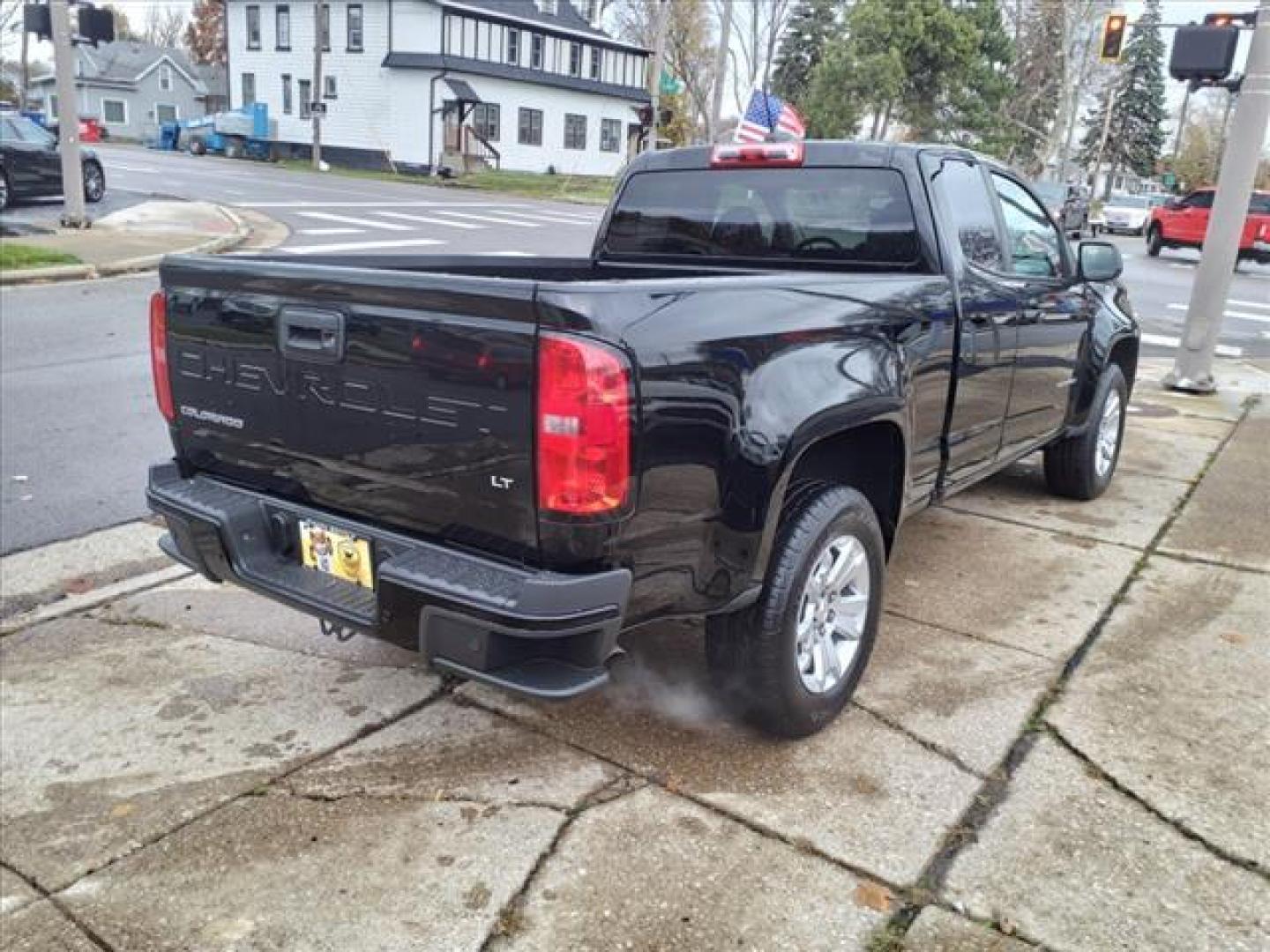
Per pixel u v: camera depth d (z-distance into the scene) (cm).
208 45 7969
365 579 300
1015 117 4812
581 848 289
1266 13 838
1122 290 638
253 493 334
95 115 6531
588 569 263
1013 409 475
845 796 315
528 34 4384
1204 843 296
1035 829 301
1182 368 949
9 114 1931
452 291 262
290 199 2452
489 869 281
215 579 339
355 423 292
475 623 260
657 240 477
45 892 274
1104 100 6350
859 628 355
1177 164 7325
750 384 291
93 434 689
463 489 272
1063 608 455
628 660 396
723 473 285
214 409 333
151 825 301
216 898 271
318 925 262
